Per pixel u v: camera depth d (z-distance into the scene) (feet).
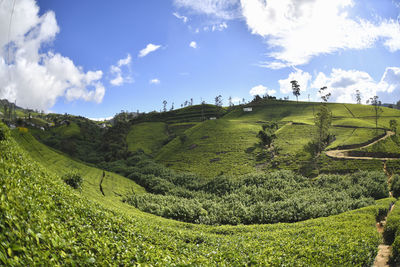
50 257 23.20
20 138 238.27
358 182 204.95
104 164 381.40
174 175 291.38
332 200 167.84
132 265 31.04
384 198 174.29
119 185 232.94
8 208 24.22
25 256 20.65
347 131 377.50
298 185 213.05
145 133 553.64
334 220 100.83
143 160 374.84
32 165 64.34
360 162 263.70
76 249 26.91
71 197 51.34
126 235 44.04
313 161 285.84
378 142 306.96
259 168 295.89
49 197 39.32
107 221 46.24
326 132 357.61
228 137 418.72
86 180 207.00
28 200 30.19
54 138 498.69
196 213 157.07
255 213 149.69
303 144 340.39
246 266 42.70
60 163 227.20
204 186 243.81
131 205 177.47
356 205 150.61
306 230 82.84
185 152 392.88
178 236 66.64
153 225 73.26
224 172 297.33
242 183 227.20
